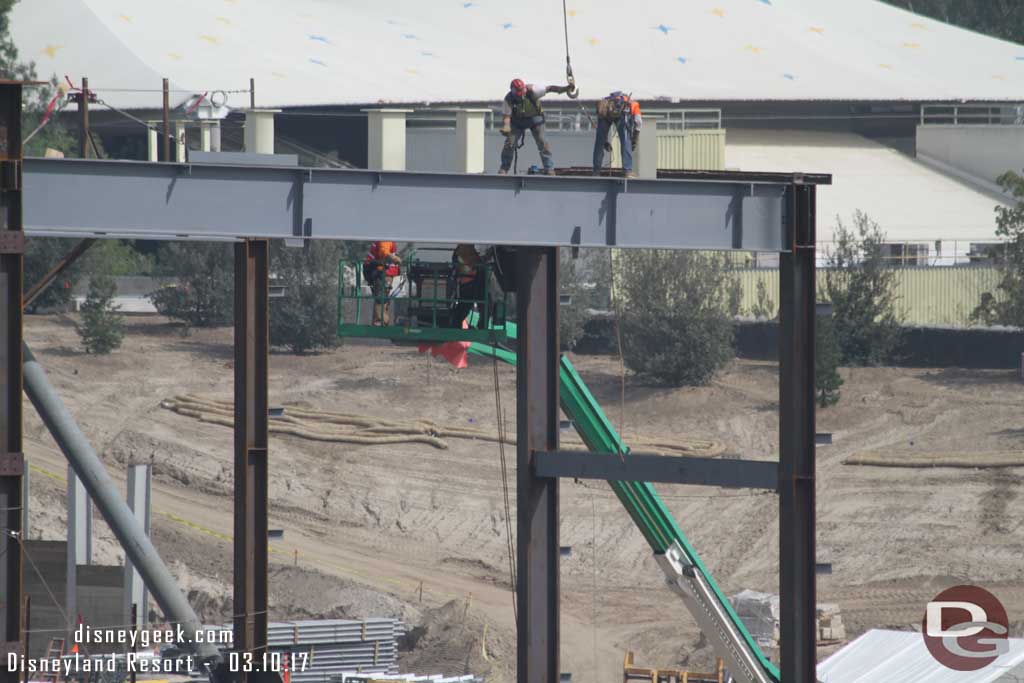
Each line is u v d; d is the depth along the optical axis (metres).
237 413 38.47
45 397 39.66
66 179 30.66
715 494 83.38
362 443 89.94
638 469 36.00
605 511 81.50
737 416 94.50
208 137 65.00
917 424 90.62
